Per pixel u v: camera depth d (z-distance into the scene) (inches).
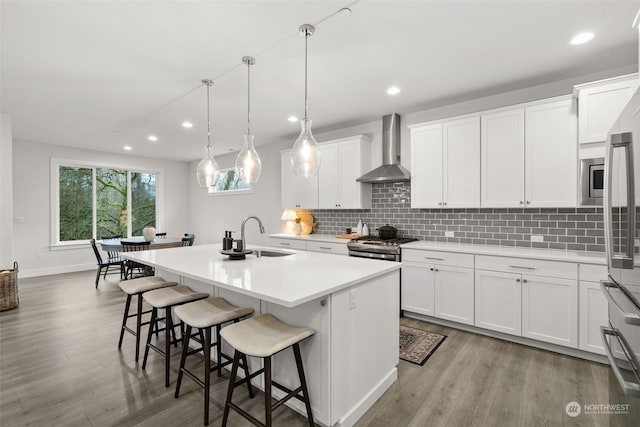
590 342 97.7
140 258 106.3
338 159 175.8
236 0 73.7
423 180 143.8
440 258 127.7
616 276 56.5
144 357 95.6
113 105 146.1
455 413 75.1
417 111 156.9
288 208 207.5
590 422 71.4
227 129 189.9
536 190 115.5
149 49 96.3
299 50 97.4
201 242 297.7
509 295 112.1
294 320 73.8
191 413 75.0
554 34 88.7
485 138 126.6
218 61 104.1
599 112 100.3
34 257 223.9
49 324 132.0
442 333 122.2
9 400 79.7
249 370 86.4
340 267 88.0
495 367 96.1
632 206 49.0
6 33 86.7
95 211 256.1
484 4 75.6
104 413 74.9
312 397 70.5
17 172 216.4
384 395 82.4
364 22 82.9
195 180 303.9
